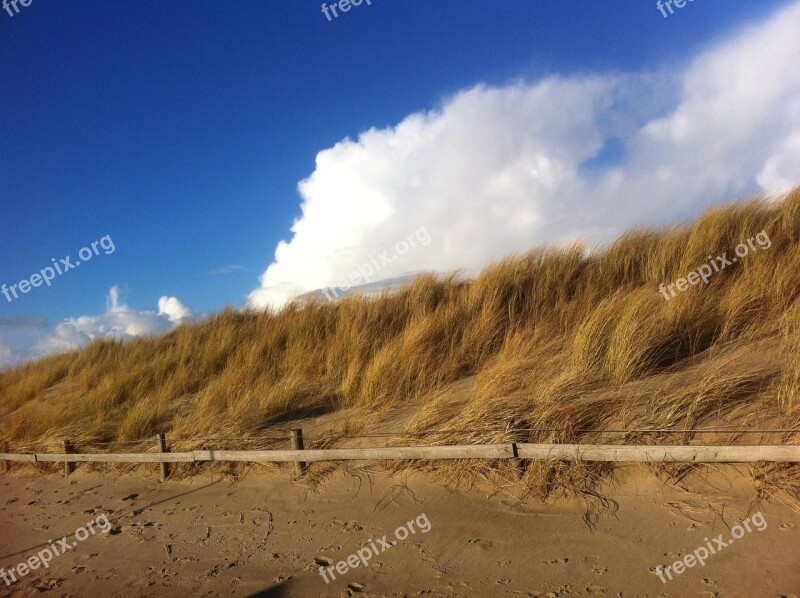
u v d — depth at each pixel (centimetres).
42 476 880
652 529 435
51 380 1509
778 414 494
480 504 518
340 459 614
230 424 787
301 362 960
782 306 667
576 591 383
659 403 545
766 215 848
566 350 728
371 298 1052
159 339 1448
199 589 458
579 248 948
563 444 503
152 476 759
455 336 851
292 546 512
